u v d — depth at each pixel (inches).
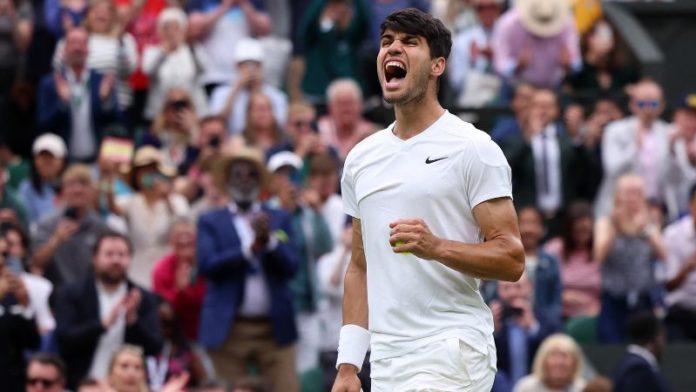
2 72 976.3
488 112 981.8
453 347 412.8
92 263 730.2
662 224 928.9
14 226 783.1
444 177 412.8
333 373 768.9
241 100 948.0
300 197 820.0
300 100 1011.3
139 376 677.9
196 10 1016.9
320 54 1016.2
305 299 786.8
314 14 1014.4
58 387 689.0
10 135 963.3
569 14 1015.0
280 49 1015.6
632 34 1064.8
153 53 972.6
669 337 852.0
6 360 709.9
